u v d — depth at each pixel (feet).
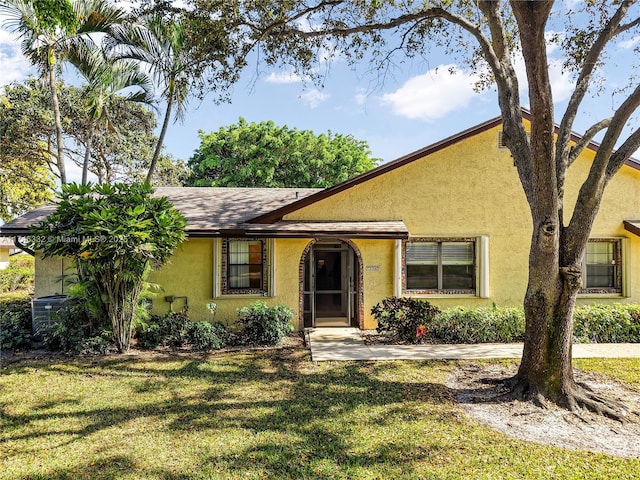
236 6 29.04
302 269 38.24
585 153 38.81
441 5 31.14
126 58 41.45
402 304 34.22
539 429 18.12
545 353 21.36
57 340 30.96
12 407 20.34
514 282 38.73
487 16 23.72
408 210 38.32
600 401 20.65
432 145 37.83
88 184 32.01
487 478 14.10
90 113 46.44
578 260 21.35
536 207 21.04
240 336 34.37
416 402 20.95
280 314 34.09
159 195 45.85
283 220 37.70
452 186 38.47
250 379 24.59
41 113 66.95
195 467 14.80
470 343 33.09
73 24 30.66
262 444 16.49
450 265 39.27
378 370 26.22
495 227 38.68
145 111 71.77
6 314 36.01
